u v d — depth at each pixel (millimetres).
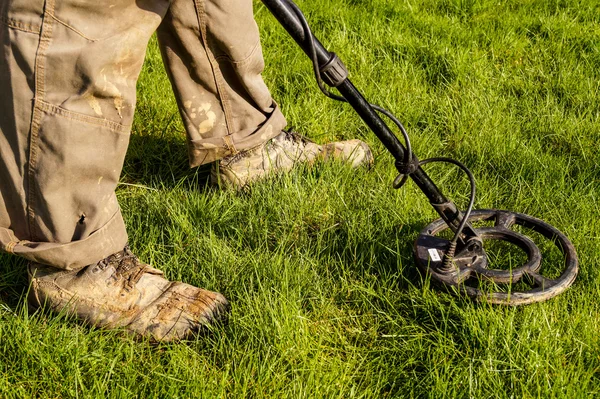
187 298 2105
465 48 3852
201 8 2318
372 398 1913
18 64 1771
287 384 1924
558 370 1925
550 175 2811
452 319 2146
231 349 2016
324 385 1906
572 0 4395
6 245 1939
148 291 2111
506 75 3629
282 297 2145
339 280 2322
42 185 1868
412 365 2021
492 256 2381
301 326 2074
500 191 2764
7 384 1881
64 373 1917
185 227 2494
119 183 2840
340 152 2891
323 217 2627
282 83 3498
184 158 2975
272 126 2699
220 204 2627
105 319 2061
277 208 2605
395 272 2297
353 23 4094
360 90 3449
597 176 2852
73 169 1871
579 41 3922
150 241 2410
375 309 2197
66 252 1945
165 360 2008
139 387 1897
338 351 2080
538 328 2049
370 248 2395
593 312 2152
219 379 1938
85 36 1783
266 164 2758
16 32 1753
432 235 2344
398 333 2123
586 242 2393
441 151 3098
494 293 2102
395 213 2549
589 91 3443
